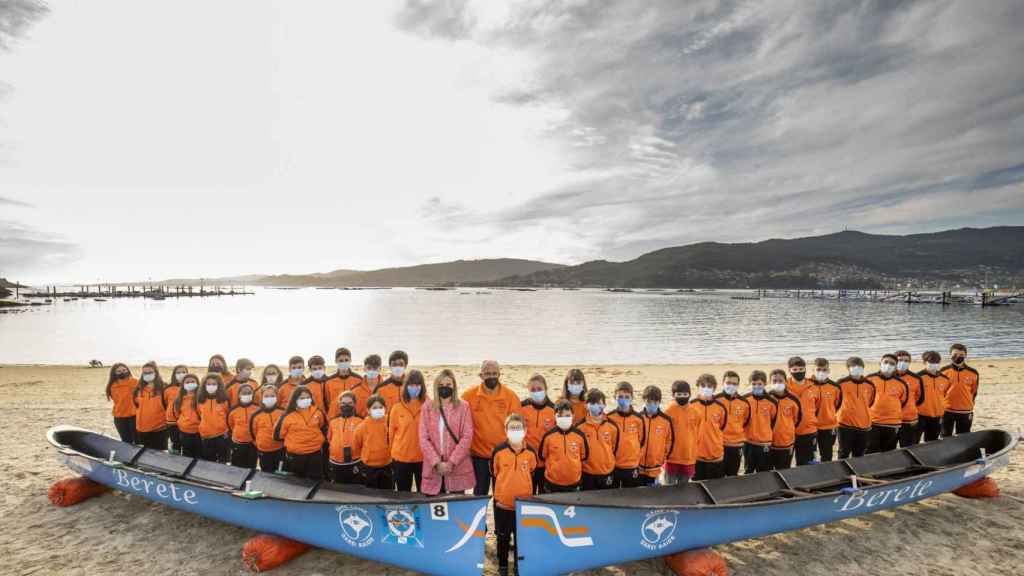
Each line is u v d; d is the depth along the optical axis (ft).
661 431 18.51
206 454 21.91
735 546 17.88
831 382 23.16
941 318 186.29
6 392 47.60
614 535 15.57
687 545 16.25
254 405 21.50
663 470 21.93
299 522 16.87
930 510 20.43
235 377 24.31
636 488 17.48
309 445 19.31
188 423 22.20
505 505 15.89
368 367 22.94
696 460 19.85
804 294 553.23
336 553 17.63
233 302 407.03
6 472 24.85
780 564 16.71
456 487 17.34
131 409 24.52
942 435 26.63
